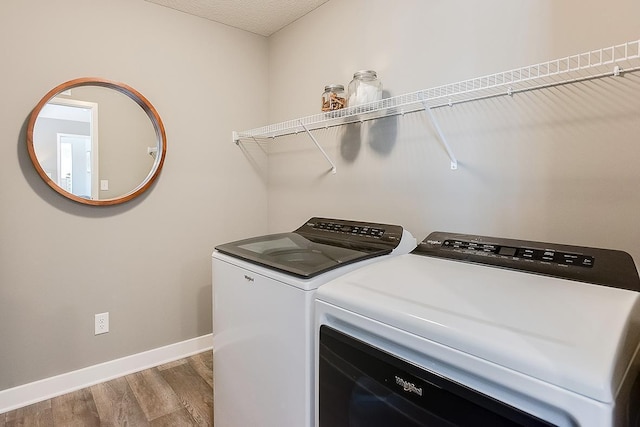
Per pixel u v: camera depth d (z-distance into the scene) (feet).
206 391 6.50
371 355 2.76
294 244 5.13
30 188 5.91
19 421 5.60
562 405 1.80
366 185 6.27
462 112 4.82
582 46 3.75
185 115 7.50
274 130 7.36
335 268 3.79
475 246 4.02
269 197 8.77
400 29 5.58
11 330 5.87
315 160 7.36
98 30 6.40
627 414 1.92
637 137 3.43
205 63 7.70
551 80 3.96
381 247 4.74
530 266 3.44
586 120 3.74
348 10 6.48
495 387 2.08
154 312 7.35
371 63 6.07
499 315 2.33
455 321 2.31
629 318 2.22
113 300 6.85
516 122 4.28
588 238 3.76
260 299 4.09
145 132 6.98
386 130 5.88
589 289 2.79
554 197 4.00
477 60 4.63
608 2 3.57
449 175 5.00
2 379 5.83
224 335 4.89
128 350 7.07
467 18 4.72
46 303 6.16
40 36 5.86
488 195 4.57
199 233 7.83
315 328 3.37
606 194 3.63
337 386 3.07
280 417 3.81
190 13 7.41
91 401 6.15
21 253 5.90
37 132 5.87
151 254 7.24
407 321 2.49
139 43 6.85
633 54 3.41
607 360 1.79
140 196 7.04
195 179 7.71
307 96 7.50
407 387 2.50
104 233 6.68
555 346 1.94
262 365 4.09
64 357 6.38
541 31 4.04
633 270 2.97
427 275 3.29
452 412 2.26
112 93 6.59
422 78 5.29
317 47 7.18
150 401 6.18
